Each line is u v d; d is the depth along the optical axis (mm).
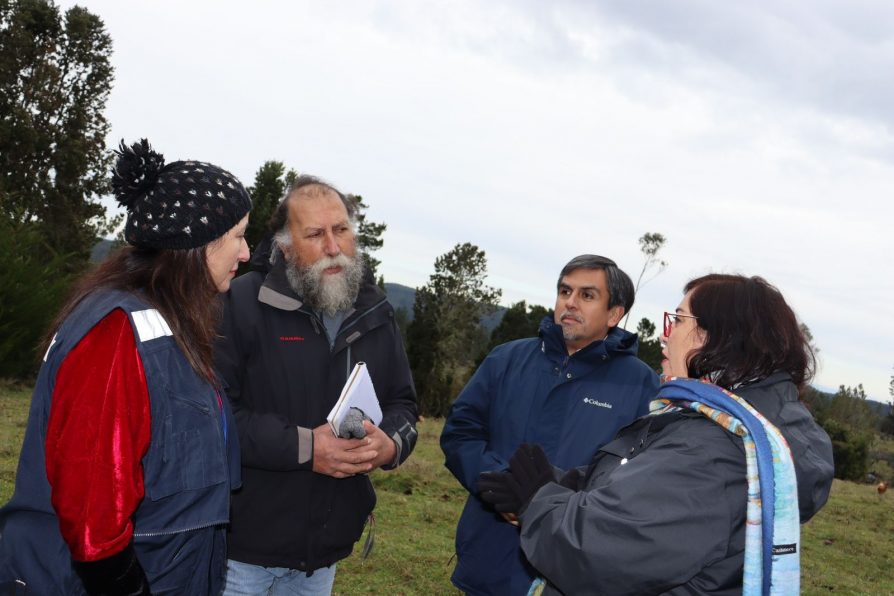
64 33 33062
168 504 1880
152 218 1912
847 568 8523
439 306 50938
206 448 1929
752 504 1683
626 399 3148
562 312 3211
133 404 1786
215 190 1972
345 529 3021
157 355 1854
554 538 1819
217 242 2021
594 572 1720
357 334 3027
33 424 1818
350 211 3158
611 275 3215
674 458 1766
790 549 1678
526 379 3268
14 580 1789
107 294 1860
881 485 13961
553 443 3143
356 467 2744
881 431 71812
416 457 11656
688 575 1672
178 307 1947
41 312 13930
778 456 1696
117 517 1694
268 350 2891
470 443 3258
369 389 2797
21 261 14062
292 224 2912
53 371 1791
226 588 2836
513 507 2174
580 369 3197
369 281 3180
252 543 2812
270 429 2689
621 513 1723
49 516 1800
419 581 5477
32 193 31328
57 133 31953
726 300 1956
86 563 1656
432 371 33719
